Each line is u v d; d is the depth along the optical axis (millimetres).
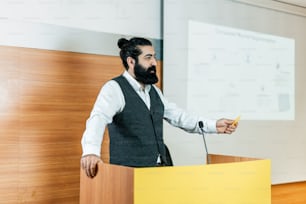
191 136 2986
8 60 2344
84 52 2607
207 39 3127
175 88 2941
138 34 2850
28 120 2398
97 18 2678
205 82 3109
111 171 1397
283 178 3605
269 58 3551
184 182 1368
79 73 2588
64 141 2521
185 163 2947
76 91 2574
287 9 3668
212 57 3156
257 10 3471
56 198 2479
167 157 2184
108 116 1848
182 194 1361
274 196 3566
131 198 1277
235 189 1507
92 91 2637
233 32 3301
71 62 2559
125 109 1945
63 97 2525
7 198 2316
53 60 2492
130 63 2127
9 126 2338
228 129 2055
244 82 3363
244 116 3350
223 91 3217
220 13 3215
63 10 2547
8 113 2338
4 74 2330
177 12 2965
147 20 2896
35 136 2418
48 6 2490
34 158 2410
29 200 2383
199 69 3072
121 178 1337
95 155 1639
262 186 1615
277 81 3604
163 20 2902
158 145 2045
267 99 3518
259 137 3445
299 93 3779
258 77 3463
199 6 3084
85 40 2613
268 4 3533
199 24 3082
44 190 2438
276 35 3611
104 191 1438
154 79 2141
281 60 3643
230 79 3266
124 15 2795
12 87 2354
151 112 2043
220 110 3195
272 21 3582
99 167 1483
